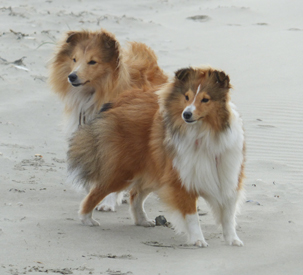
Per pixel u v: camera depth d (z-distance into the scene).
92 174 10.39
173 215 9.44
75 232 9.63
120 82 12.10
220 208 9.54
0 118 16.89
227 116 9.11
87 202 10.36
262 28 33.34
